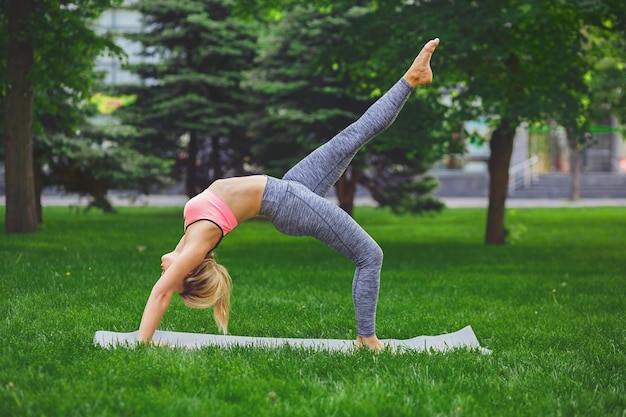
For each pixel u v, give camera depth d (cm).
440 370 441
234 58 2594
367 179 2405
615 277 1035
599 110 2259
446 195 4450
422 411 358
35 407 344
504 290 895
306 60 2192
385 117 482
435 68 1408
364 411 353
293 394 379
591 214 2945
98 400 351
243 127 2595
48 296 724
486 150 4469
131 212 2962
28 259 1038
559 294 862
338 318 671
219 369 415
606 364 490
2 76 1497
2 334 528
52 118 1959
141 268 986
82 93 1543
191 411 342
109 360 427
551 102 1382
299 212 467
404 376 421
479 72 1483
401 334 612
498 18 1293
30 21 1415
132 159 2156
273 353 468
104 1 1530
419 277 1019
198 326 615
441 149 1572
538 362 484
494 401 388
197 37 2580
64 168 2147
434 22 1312
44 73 1459
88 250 1234
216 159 2684
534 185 4388
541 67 1462
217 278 474
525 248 1537
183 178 2770
